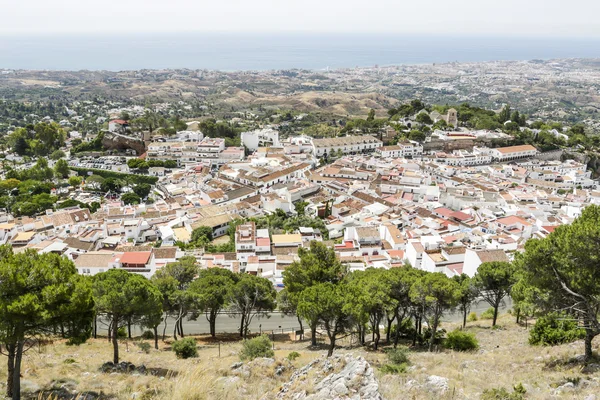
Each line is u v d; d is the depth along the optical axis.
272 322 91.56
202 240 141.00
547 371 40.16
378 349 61.06
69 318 38.44
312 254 74.75
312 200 178.62
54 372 44.78
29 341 45.97
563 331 51.50
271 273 113.31
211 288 76.25
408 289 60.88
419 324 68.25
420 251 118.38
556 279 40.62
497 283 71.25
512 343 57.41
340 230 148.25
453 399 31.69
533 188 186.88
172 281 76.81
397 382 35.22
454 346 57.12
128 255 111.75
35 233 140.88
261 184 195.75
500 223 138.25
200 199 179.38
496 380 37.91
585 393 31.91
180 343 59.22
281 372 41.94
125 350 61.16
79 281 39.62
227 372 42.59
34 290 37.00
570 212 157.00
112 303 49.97
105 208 174.00
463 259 114.12
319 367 32.78
